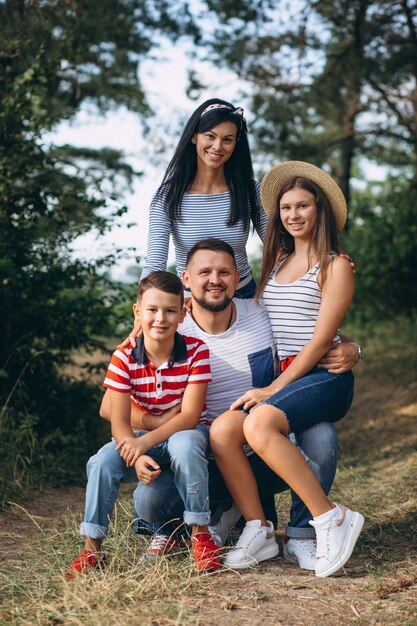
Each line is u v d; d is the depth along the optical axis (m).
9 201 6.46
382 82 12.12
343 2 11.17
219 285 3.56
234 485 3.52
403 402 9.04
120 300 6.80
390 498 5.02
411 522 4.31
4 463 5.44
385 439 7.74
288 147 12.77
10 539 4.12
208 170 4.08
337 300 3.57
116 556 3.40
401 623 2.83
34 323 6.57
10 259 6.21
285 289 3.69
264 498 3.95
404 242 11.55
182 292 3.48
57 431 6.35
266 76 12.31
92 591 3.07
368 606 3.02
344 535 3.38
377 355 11.96
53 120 6.54
